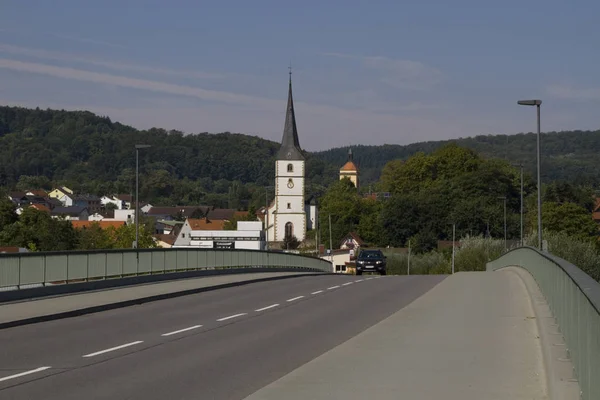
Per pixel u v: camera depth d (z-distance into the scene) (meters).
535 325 18.66
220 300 27.52
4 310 22.25
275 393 11.40
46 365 14.09
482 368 13.26
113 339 17.53
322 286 34.50
